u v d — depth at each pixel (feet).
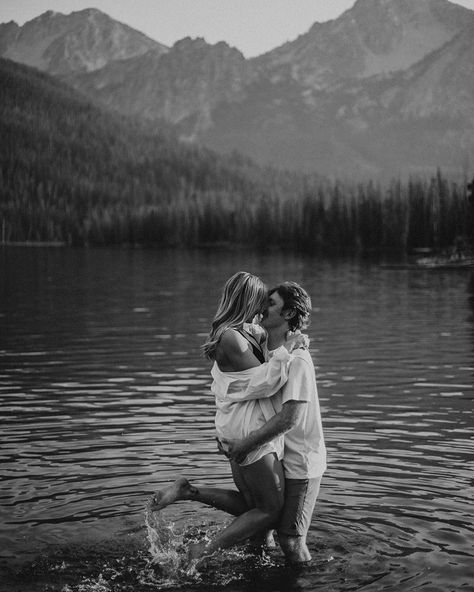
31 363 51.01
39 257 368.27
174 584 18.40
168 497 19.65
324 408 35.96
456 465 26.58
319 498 23.44
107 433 31.37
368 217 445.37
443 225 386.52
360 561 19.33
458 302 103.04
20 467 26.73
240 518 19.45
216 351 19.77
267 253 427.74
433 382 42.55
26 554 19.89
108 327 73.26
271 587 18.20
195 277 183.42
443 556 19.47
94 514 22.43
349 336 64.28
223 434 19.76
